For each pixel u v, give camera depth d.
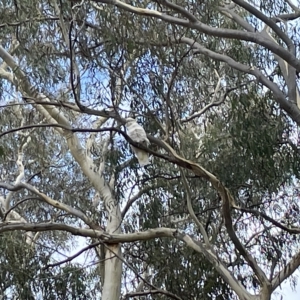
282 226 8.96
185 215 10.16
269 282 7.89
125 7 7.29
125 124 7.32
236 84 9.00
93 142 10.46
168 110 8.41
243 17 9.11
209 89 9.95
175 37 7.95
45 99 8.82
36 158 12.52
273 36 9.20
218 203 9.74
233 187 9.26
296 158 8.71
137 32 7.89
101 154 10.06
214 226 9.81
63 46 8.50
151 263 10.02
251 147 8.30
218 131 9.35
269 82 7.79
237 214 9.77
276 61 8.94
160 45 7.99
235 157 9.15
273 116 8.52
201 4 8.18
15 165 12.62
